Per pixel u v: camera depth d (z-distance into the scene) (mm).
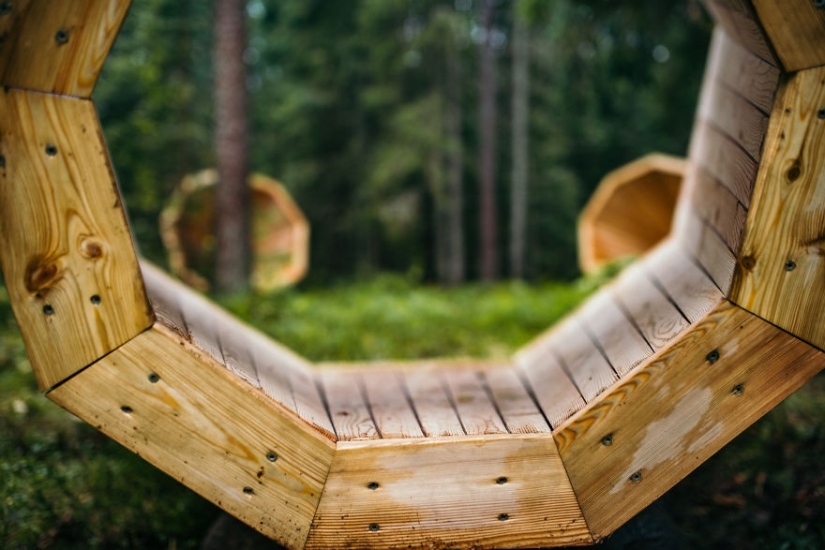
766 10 1940
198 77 16484
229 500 2184
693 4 6086
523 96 17984
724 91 3018
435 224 21203
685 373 2170
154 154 11359
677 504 3168
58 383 2049
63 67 1903
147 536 2920
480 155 18797
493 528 2279
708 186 2998
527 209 21828
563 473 2262
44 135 1922
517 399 3029
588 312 3559
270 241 13031
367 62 19188
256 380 2369
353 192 20188
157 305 2387
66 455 3523
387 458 2234
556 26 8719
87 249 2004
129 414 2100
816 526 2820
